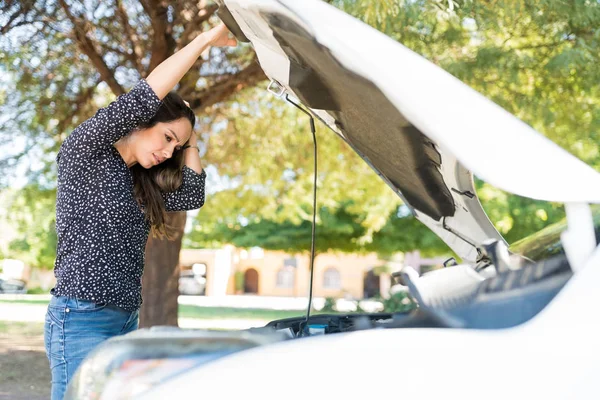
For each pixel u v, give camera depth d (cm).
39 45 718
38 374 845
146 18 718
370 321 233
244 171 973
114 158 265
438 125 164
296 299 3225
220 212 1166
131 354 169
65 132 812
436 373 150
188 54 262
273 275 3691
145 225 279
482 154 161
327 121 268
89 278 251
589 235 169
